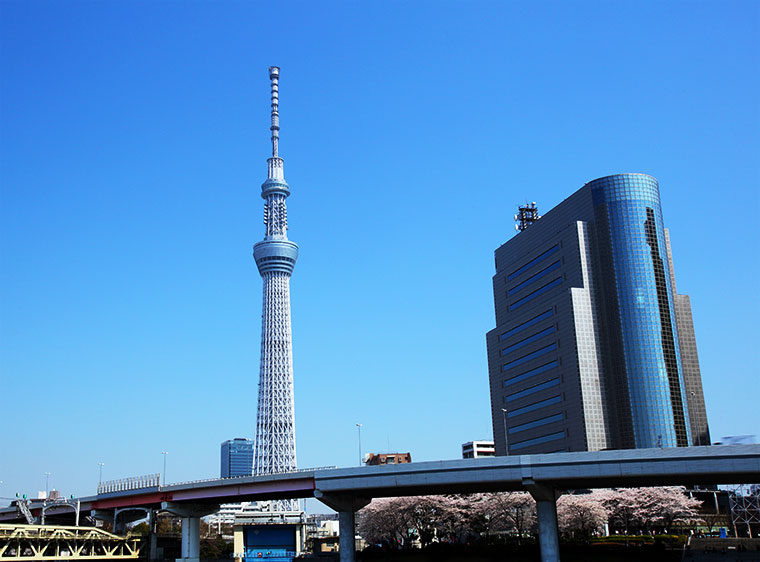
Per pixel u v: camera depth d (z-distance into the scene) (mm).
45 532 138875
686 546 123500
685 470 88375
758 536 180625
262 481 131125
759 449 85625
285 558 135375
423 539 150000
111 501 169125
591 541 127188
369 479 107625
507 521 147375
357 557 124375
